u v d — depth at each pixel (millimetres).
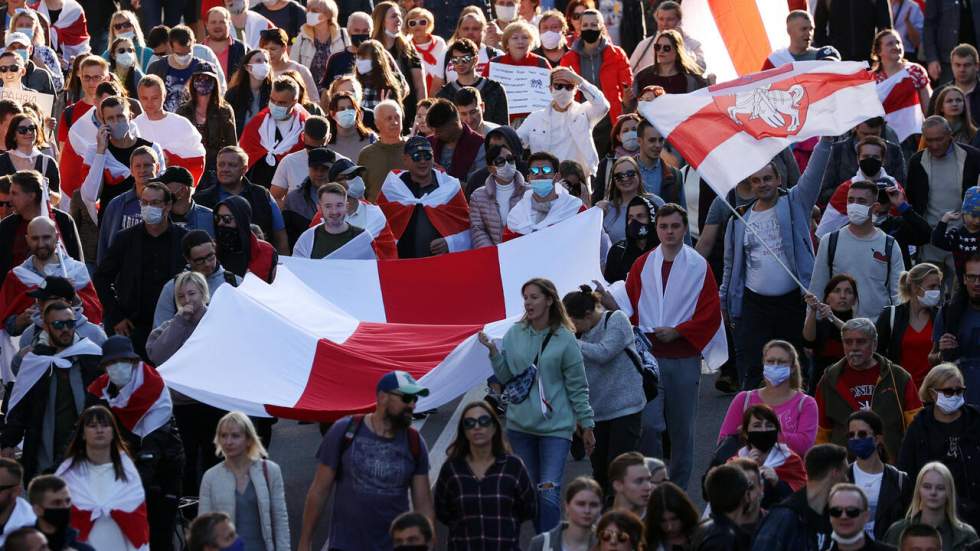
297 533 51125
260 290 53938
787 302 58562
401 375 42594
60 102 80812
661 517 41000
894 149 68125
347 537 42750
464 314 56719
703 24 81938
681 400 53062
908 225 61469
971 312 53250
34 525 38469
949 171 67188
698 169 55656
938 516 43125
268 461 44000
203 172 69938
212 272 54031
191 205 58031
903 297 54750
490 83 75688
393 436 42781
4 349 55344
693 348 53125
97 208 65375
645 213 57344
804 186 58844
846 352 50281
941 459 47781
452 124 67312
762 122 55969
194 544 38562
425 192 63875
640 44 85312
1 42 87438
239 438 43375
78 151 69125
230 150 61938
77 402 48344
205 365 49406
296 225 64562
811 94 56156
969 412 47812
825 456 41906
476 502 42469
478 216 62250
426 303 56969
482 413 42531
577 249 57344
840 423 50531
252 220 62125
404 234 63562
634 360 50500
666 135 56094
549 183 60094
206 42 85750
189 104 71750
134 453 45906
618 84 78750
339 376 50531
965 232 57344
